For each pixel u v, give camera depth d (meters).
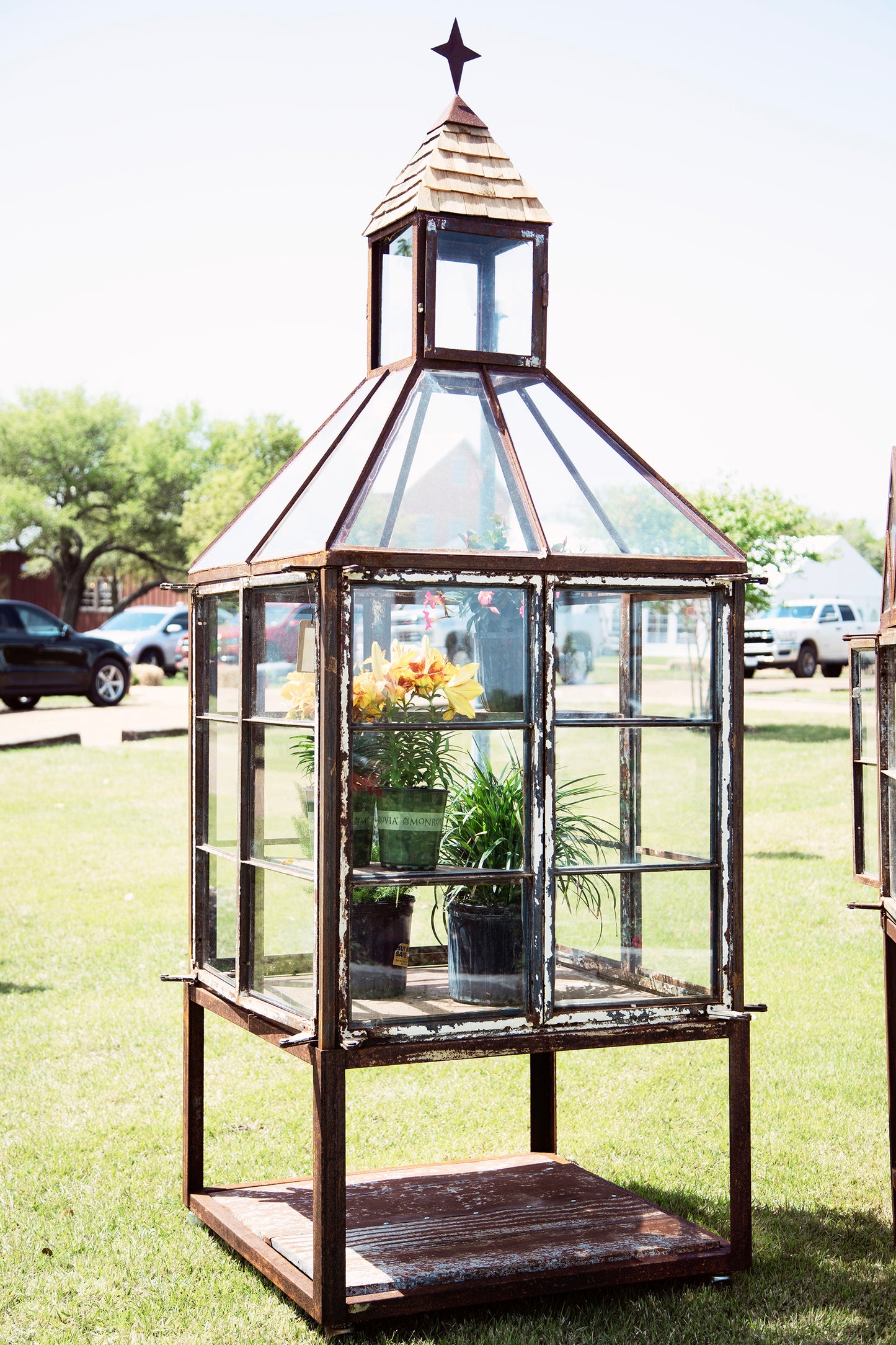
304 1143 4.80
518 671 3.48
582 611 3.55
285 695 3.52
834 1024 6.16
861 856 4.26
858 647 4.25
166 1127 4.92
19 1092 5.30
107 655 22.14
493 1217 3.87
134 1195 4.28
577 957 3.53
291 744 3.49
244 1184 4.25
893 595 3.96
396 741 3.39
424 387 3.86
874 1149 4.70
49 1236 3.96
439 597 3.42
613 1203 4.01
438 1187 4.17
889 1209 4.21
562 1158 4.50
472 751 3.49
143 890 9.20
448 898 3.47
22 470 51.94
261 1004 3.58
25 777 14.24
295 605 3.48
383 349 4.24
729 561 3.63
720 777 3.67
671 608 3.67
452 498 3.66
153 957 7.47
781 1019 6.24
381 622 3.37
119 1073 5.54
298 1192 4.15
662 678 3.64
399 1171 4.35
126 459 51.44
